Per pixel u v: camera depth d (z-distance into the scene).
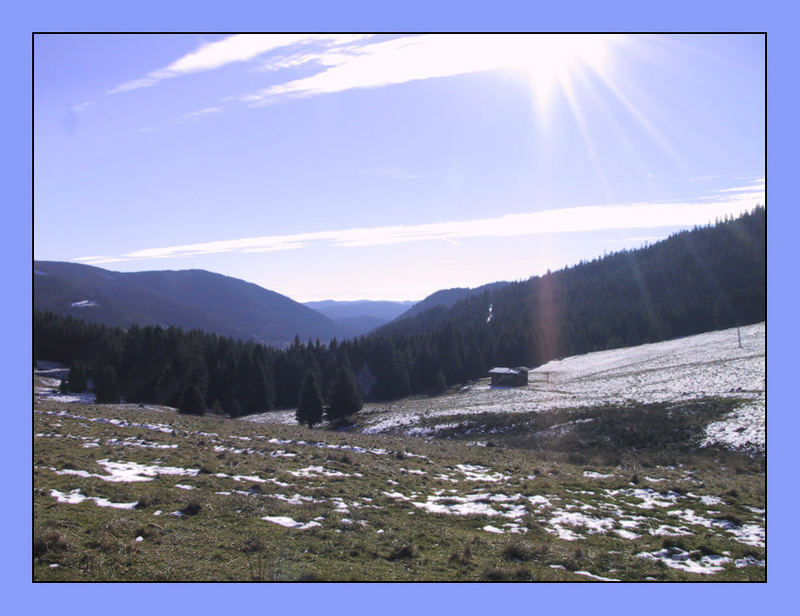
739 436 27.70
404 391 97.06
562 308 151.50
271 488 15.00
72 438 20.69
